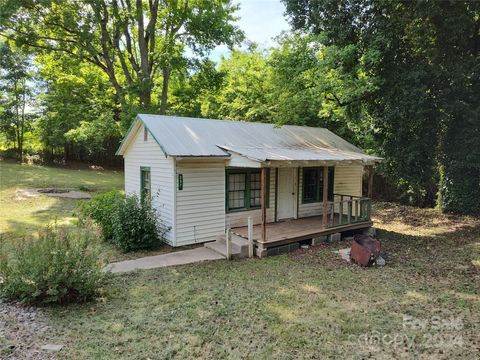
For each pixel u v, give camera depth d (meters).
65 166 33.03
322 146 13.08
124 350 4.56
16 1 16.72
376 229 13.35
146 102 20.56
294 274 7.91
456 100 12.57
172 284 7.16
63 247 6.05
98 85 23.25
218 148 10.52
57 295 5.77
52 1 17.34
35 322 5.25
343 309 6.02
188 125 11.46
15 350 4.39
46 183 22.88
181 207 9.96
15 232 11.63
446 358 4.54
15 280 5.81
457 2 11.87
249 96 22.78
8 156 33.44
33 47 20.09
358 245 8.73
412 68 12.77
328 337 5.04
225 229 10.96
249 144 11.32
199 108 24.12
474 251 10.11
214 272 7.98
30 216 14.12
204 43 21.34
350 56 13.62
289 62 15.43
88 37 18.75
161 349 4.62
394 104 13.38
